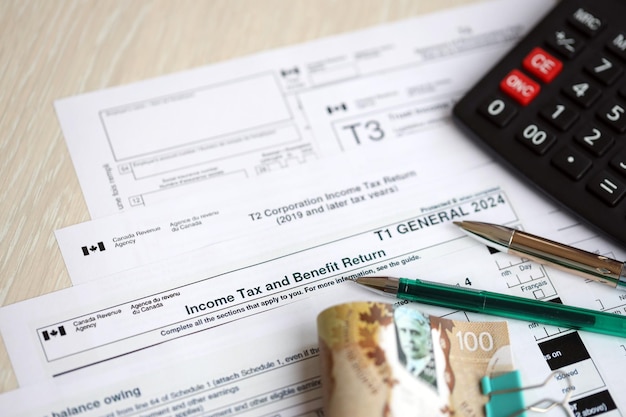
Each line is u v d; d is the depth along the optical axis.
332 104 0.53
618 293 0.46
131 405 0.42
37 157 0.50
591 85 0.51
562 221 0.49
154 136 0.51
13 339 0.43
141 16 0.56
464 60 0.56
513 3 0.59
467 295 0.44
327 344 0.40
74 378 0.42
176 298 0.45
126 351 0.43
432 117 0.53
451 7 0.58
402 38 0.57
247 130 0.52
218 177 0.50
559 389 0.43
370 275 0.46
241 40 0.56
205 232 0.47
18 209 0.48
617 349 0.44
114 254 0.46
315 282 0.46
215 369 0.43
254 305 0.45
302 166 0.51
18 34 0.54
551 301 0.46
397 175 0.51
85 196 0.48
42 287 0.45
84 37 0.55
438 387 0.41
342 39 0.56
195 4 0.57
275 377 0.43
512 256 0.47
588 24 0.53
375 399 0.39
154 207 0.48
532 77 0.52
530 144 0.49
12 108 0.52
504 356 0.43
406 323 0.41
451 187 0.50
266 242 0.47
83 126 0.51
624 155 0.48
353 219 0.49
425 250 0.48
